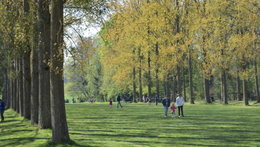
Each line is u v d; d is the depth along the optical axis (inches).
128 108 1370.6
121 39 1764.3
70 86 3164.4
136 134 579.2
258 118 854.5
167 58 1647.4
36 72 734.5
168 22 1663.4
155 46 1836.9
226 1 1578.5
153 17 1672.0
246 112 1061.1
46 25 621.3
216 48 1598.2
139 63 1873.8
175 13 1640.0
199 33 1646.2
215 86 2785.4
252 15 1492.4
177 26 1695.4
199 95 2768.2
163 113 1062.4
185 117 901.2
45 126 630.5
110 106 1521.9
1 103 967.6
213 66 1642.5
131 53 1878.7
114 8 533.3
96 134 580.1
